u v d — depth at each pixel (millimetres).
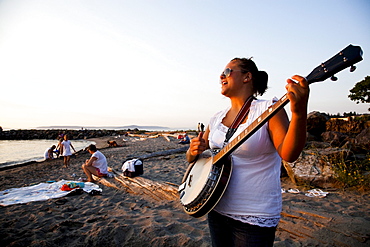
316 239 3271
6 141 46062
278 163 1596
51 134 56531
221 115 2002
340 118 10078
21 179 9688
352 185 5414
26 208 5316
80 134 54250
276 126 1438
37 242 3531
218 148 1829
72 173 10375
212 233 1700
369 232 3252
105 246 3447
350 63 1014
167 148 18094
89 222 4363
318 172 5828
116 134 57562
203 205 1594
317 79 1095
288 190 5523
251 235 1455
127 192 6449
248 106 1735
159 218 4340
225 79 1841
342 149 6305
